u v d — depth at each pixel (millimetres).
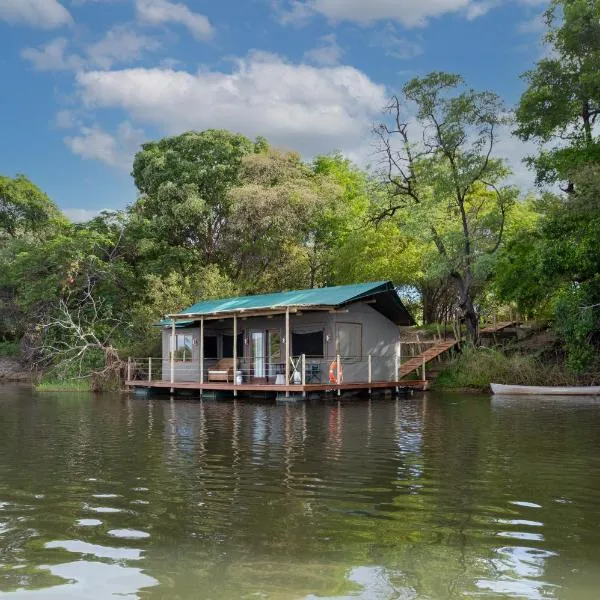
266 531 6266
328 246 40625
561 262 19750
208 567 5305
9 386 32656
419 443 11820
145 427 14586
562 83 24797
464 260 28156
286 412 18016
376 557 5520
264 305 24406
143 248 36688
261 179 37625
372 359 25297
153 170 39844
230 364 26891
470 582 4965
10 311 40094
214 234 40375
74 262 33594
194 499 7531
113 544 5910
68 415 17547
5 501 7492
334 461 9969
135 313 33344
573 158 23547
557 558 5492
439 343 30266
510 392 24719
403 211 31828
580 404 20094
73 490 8031
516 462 9820
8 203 46250
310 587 4875
